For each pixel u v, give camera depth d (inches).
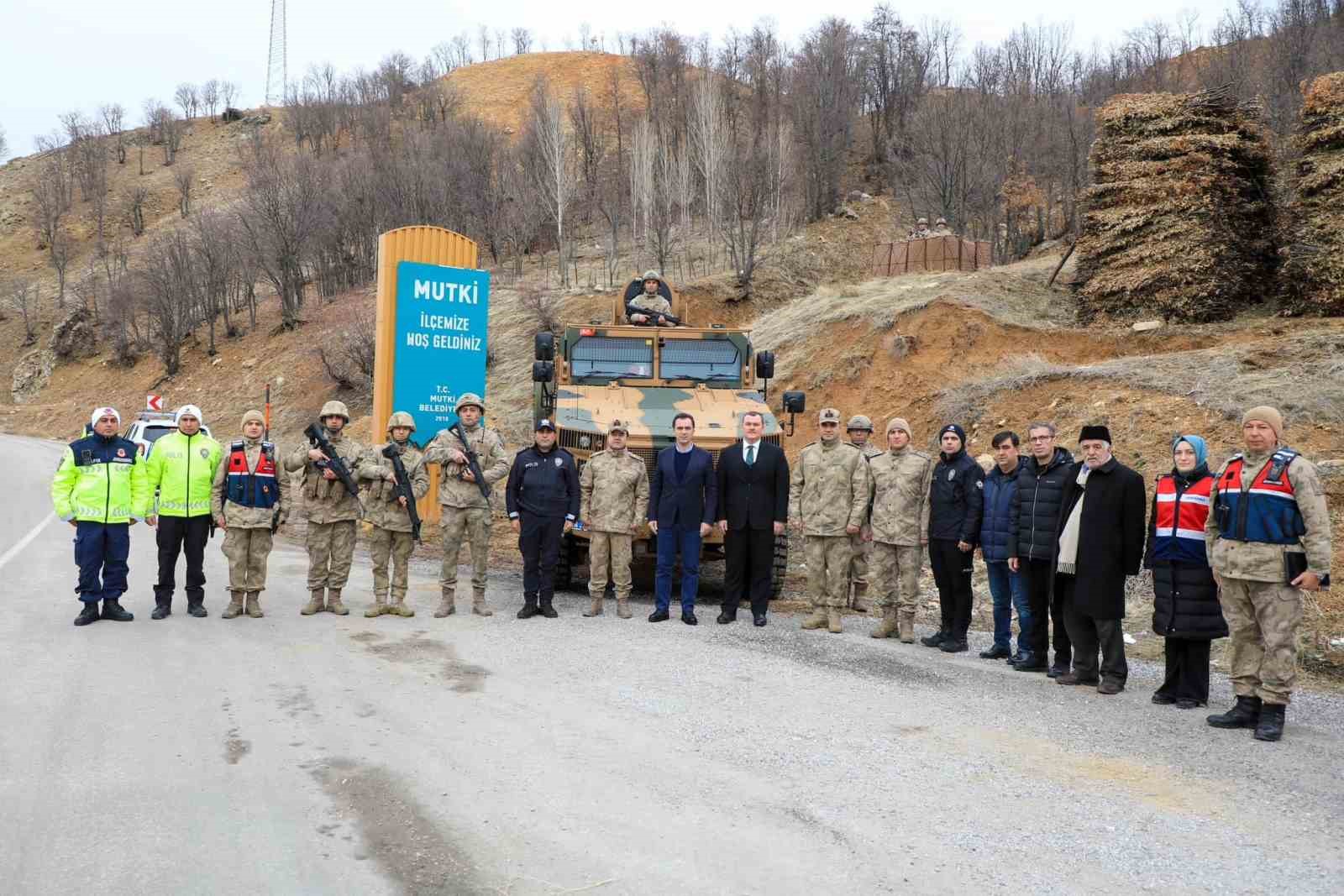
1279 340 571.5
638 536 400.8
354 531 372.5
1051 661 331.0
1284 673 230.7
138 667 277.0
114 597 348.8
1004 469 330.0
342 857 152.8
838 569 361.7
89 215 3422.7
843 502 358.3
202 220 2214.6
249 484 354.6
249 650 301.7
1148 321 695.7
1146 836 166.9
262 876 145.8
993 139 1584.6
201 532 360.8
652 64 3129.9
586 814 171.8
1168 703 268.2
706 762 200.5
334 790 181.9
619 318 525.7
